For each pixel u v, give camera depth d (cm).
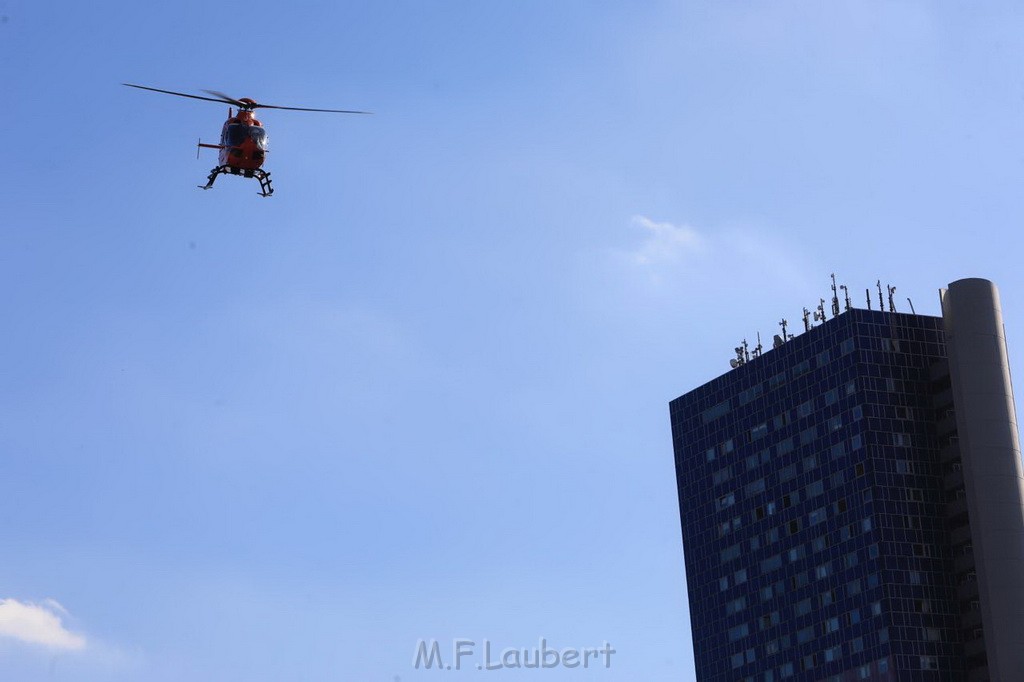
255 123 19950
